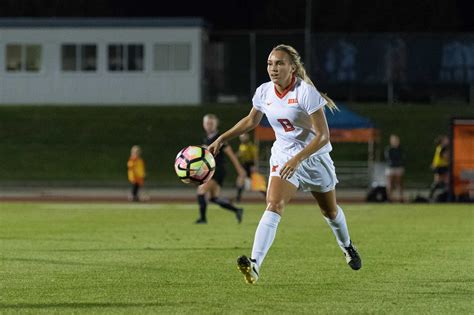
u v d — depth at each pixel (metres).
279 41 176.50
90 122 168.62
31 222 68.31
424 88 175.62
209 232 58.91
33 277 35.50
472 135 102.38
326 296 30.86
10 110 172.50
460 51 172.75
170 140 163.25
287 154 31.67
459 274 36.62
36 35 175.00
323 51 173.50
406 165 156.00
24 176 152.88
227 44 178.62
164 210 86.19
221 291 31.88
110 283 33.78
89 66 174.62
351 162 154.00
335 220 33.50
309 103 30.59
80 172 155.25
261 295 31.02
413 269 38.22
